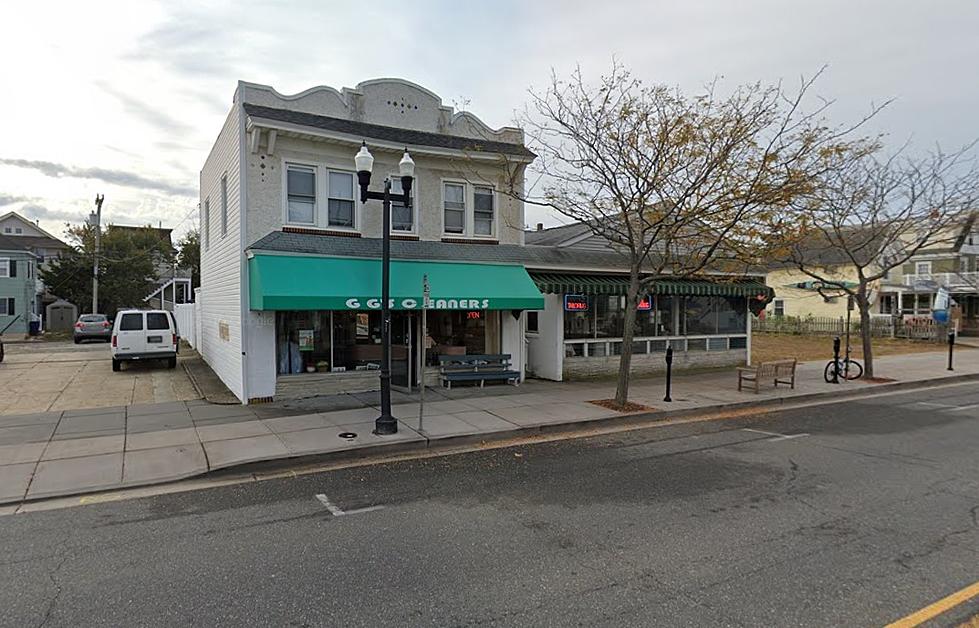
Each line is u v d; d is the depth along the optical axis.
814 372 17.94
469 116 14.66
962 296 37.56
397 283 12.48
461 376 14.02
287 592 4.36
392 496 6.66
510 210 14.98
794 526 5.59
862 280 16.33
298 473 7.68
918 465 7.80
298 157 12.48
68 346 28.48
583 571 4.65
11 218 68.00
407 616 3.99
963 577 4.48
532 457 8.44
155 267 51.62
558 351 15.54
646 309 17.25
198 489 6.99
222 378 14.98
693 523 5.70
